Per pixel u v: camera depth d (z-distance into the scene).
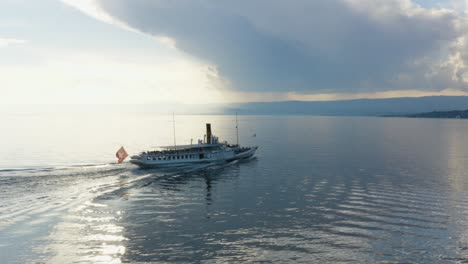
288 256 43.31
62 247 46.03
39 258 43.12
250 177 91.88
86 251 44.94
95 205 63.56
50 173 87.06
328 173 97.75
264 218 57.25
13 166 108.81
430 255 44.00
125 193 72.38
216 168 105.88
